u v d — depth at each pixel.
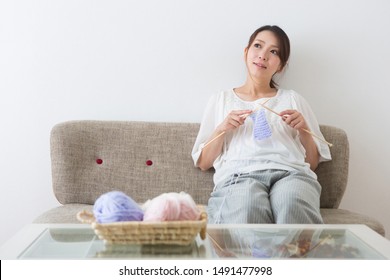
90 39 1.75
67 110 1.75
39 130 1.74
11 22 1.72
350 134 1.81
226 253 0.86
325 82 1.80
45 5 1.73
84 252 0.85
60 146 1.57
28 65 1.73
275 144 1.51
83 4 1.74
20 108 1.74
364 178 1.82
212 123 1.63
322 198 1.61
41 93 1.74
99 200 0.83
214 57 1.77
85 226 1.01
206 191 1.62
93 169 1.60
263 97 1.65
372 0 1.79
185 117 1.78
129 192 1.61
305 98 1.80
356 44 1.79
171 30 1.76
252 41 1.65
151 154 1.64
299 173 1.41
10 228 1.75
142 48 1.76
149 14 1.75
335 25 1.78
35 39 1.73
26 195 1.75
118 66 1.76
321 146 1.60
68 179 1.56
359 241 0.95
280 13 1.77
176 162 1.64
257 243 0.92
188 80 1.78
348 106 1.80
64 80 1.75
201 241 0.93
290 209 1.22
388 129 1.82
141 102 1.77
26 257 0.82
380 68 1.80
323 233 1.00
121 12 1.75
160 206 0.81
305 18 1.78
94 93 1.76
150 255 0.83
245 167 1.46
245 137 1.54
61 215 1.32
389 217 1.83
